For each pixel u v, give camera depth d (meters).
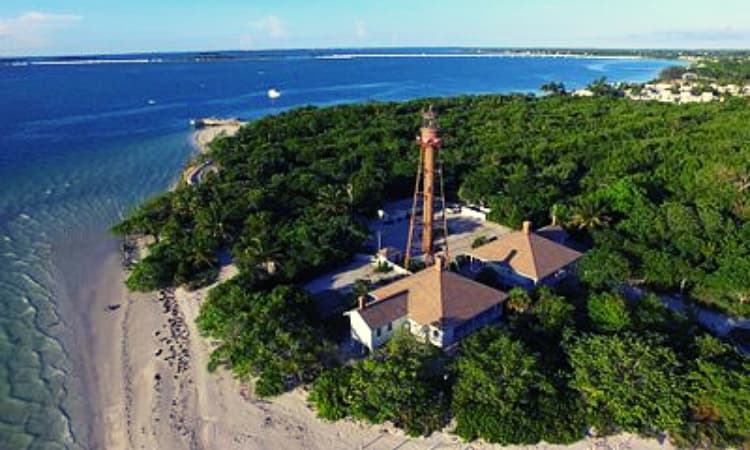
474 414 40.25
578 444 39.56
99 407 46.81
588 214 73.19
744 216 74.44
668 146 108.69
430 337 49.78
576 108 159.12
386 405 40.53
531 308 51.81
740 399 38.69
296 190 86.88
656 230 69.19
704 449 38.47
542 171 98.56
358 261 68.88
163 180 113.38
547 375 42.47
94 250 78.19
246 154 109.12
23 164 122.31
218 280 65.62
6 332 57.28
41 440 43.34
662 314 51.06
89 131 161.62
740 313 57.53
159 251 69.06
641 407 39.03
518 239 62.25
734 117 133.50
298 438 41.53
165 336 55.88
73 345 55.44
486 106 164.88
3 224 87.31
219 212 74.75
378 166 98.44
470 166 102.81
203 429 43.19
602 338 44.72
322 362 48.06
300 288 58.97
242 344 46.59
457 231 79.38
